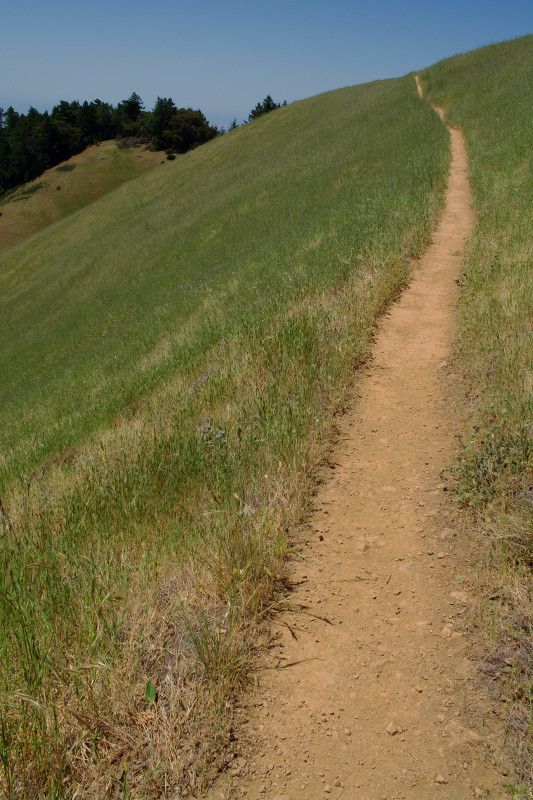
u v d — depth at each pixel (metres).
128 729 2.33
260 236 20.36
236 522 3.44
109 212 45.28
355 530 3.73
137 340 13.02
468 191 13.68
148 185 47.97
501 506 3.52
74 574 3.16
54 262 38.66
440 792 2.12
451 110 24.08
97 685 2.46
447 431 4.81
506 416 4.25
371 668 2.69
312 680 2.64
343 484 4.24
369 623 2.96
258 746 2.33
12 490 5.78
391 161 19.39
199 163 46.75
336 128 34.16
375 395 5.59
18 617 2.70
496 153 14.55
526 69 23.94
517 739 2.24
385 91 39.34
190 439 4.58
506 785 2.10
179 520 3.62
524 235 8.42
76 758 2.20
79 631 2.69
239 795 2.14
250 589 3.05
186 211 32.75
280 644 2.85
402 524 3.76
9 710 2.30
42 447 7.49
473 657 2.67
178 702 2.45
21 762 2.13
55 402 11.27
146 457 4.53
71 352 19.03
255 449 4.36
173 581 3.14
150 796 2.12
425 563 3.37
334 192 20.41
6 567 3.17
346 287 7.89
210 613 2.92
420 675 2.63
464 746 2.28
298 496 3.95
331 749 2.31
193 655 2.65
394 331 7.13
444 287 8.49
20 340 25.58
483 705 2.43
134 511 3.81
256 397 5.30
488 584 3.06
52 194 97.25
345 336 6.40
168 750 2.24
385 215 11.50
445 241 10.52
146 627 2.76
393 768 2.22
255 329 7.10
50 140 111.88
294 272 9.73
